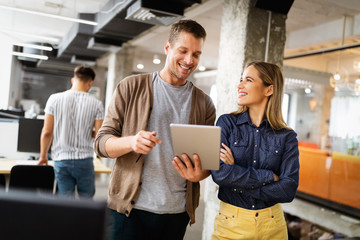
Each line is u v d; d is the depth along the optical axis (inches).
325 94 354.0
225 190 60.3
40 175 103.3
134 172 57.9
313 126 375.9
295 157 59.4
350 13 215.6
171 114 60.9
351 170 194.7
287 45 277.6
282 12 125.6
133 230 58.2
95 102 113.6
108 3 202.1
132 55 361.1
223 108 131.2
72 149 110.0
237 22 127.6
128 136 54.5
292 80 345.4
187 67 58.4
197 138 50.1
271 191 56.2
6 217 17.7
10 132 152.7
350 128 312.7
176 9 153.8
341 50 260.7
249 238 56.9
